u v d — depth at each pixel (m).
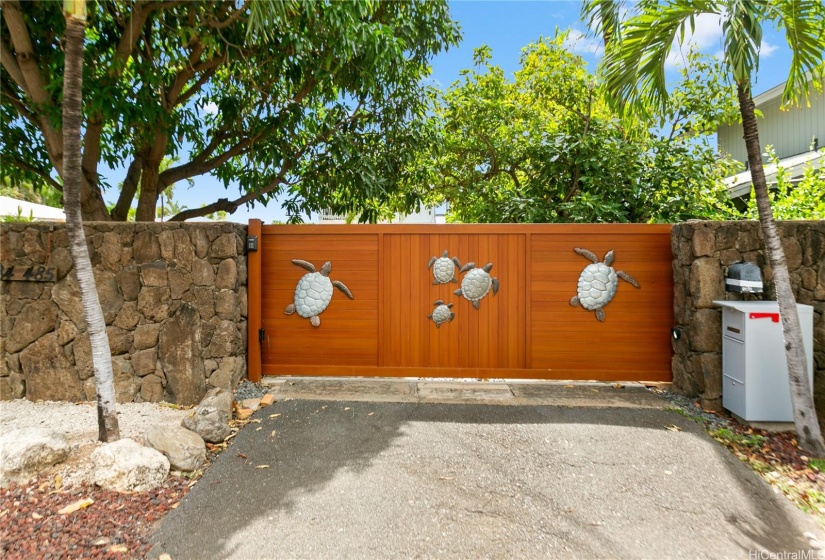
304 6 4.48
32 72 4.75
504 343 4.81
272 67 5.83
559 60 7.94
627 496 2.71
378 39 5.29
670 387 4.59
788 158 9.95
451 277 4.81
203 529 2.38
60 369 4.23
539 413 3.91
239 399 4.21
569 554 2.22
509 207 7.08
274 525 2.42
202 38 4.76
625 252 4.70
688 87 7.19
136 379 4.29
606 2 3.71
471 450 3.26
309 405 4.07
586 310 4.73
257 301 4.75
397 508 2.58
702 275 4.08
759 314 3.62
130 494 2.66
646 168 6.77
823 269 3.91
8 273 4.19
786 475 3.00
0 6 4.30
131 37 4.67
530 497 2.70
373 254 4.86
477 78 9.09
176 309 4.32
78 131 2.99
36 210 9.79
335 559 2.17
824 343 3.86
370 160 6.68
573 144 6.68
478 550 2.24
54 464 2.88
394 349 4.86
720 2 3.41
